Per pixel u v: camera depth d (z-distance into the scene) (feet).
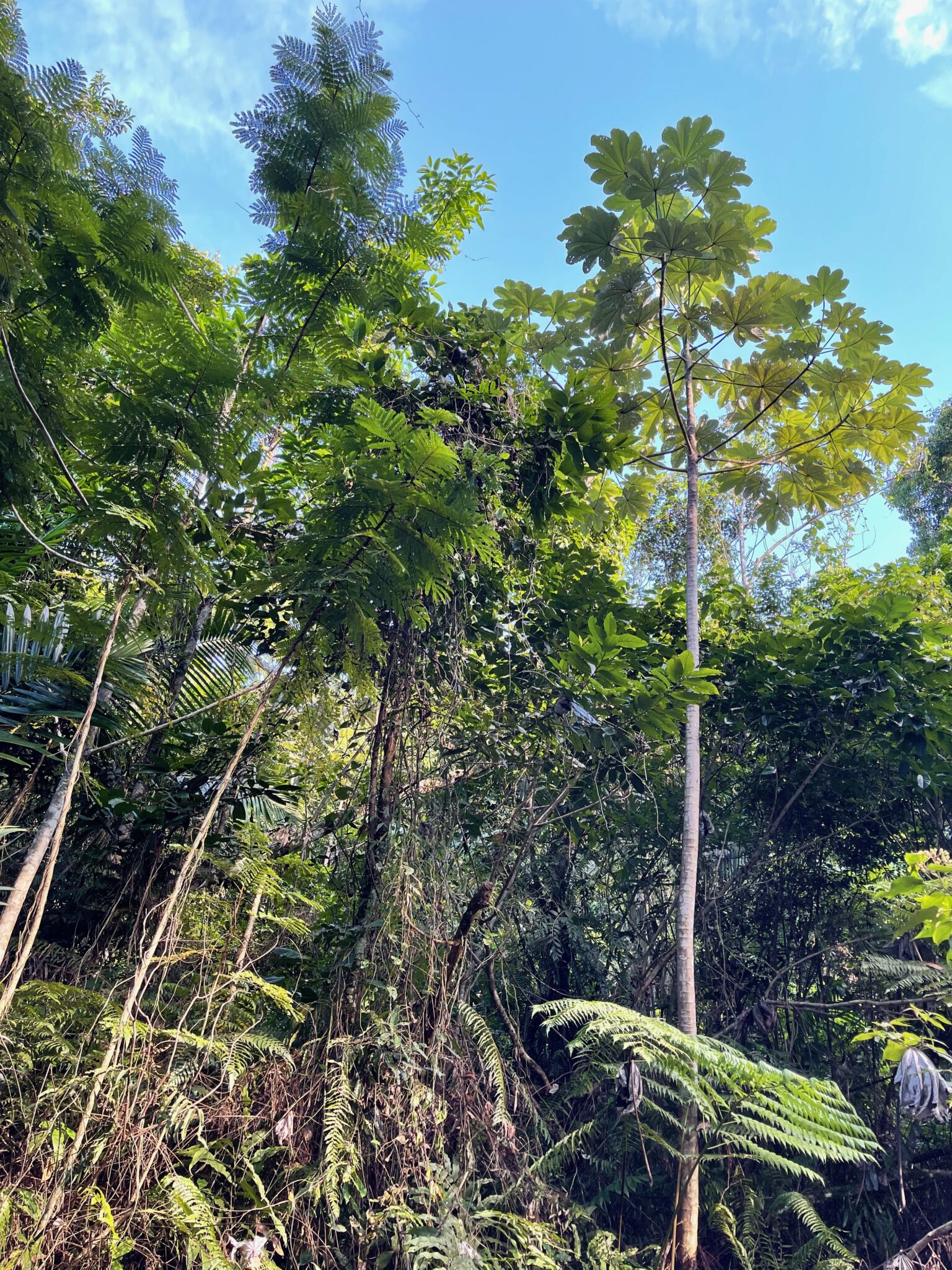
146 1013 7.75
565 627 13.57
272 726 10.41
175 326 7.34
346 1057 8.52
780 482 14.94
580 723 12.19
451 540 8.41
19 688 8.65
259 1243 6.73
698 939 13.16
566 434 12.62
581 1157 10.77
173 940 7.64
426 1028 9.59
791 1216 10.71
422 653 11.27
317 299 8.47
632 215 13.03
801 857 14.11
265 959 9.55
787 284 12.76
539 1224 8.80
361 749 12.14
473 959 11.18
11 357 6.56
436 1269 7.77
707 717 14.46
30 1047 6.75
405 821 10.78
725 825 14.16
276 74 7.81
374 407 7.68
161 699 10.70
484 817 12.78
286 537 11.91
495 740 11.78
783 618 16.42
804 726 13.79
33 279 6.72
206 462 7.57
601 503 15.64
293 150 7.83
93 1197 6.00
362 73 7.96
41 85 6.63
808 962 13.30
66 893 9.00
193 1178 7.38
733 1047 10.92
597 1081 10.66
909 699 13.32
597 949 13.32
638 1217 10.55
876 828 14.46
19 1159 6.16
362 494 8.02
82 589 10.69
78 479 8.17
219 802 8.73
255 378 7.72
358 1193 8.12
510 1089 10.37
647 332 13.42
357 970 9.23
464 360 12.55
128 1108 6.57
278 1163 7.94
